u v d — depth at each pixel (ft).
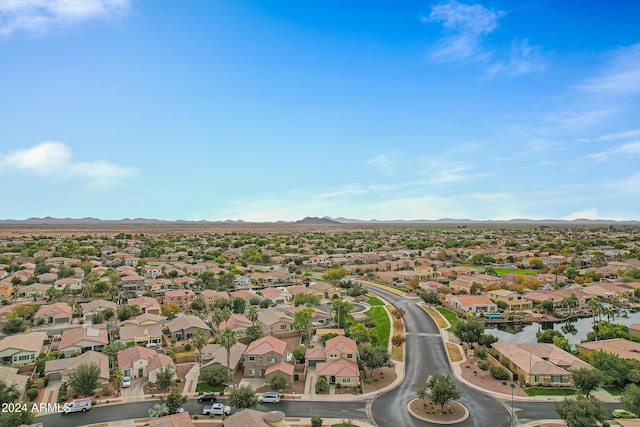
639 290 535.19
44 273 610.24
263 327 388.98
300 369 294.87
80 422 220.02
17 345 308.19
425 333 388.78
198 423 220.84
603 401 245.86
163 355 297.33
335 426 218.79
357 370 274.16
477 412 235.40
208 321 420.36
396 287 614.34
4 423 198.08
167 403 226.17
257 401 236.84
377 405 244.42
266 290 531.50
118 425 216.95
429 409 238.48
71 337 336.70
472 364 311.47
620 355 303.89
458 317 448.65
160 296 526.57
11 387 226.38
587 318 476.95
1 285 504.84
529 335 406.82
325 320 420.77
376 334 363.15
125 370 278.46
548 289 579.48
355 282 625.41
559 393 260.21
